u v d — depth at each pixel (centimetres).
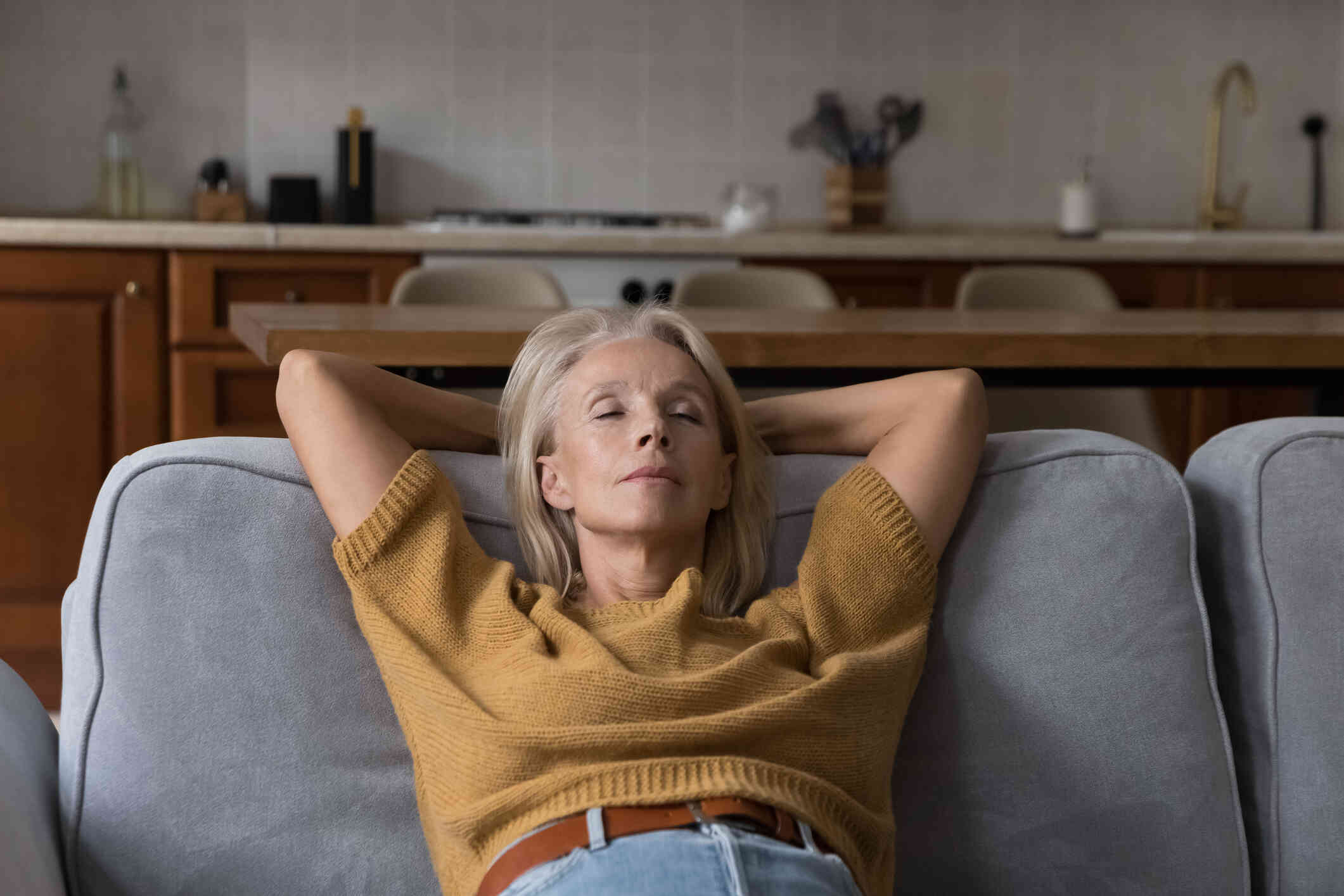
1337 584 116
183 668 105
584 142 391
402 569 109
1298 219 423
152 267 308
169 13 366
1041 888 113
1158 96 413
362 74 378
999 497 120
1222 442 126
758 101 397
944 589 117
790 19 395
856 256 338
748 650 105
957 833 113
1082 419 274
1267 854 116
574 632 106
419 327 182
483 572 113
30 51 360
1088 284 296
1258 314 241
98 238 302
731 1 392
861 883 100
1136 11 409
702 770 96
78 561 312
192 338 312
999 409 272
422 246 319
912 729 114
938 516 117
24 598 309
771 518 125
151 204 371
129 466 109
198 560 107
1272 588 117
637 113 392
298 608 109
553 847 93
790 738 101
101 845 102
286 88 375
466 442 128
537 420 122
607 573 119
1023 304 293
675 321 126
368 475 111
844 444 129
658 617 108
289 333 174
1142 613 116
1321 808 113
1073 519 118
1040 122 409
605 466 115
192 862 103
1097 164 414
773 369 196
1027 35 405
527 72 386
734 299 282
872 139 395
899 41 401
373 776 108
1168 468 120
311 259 317
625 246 327
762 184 399
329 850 105
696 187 397
